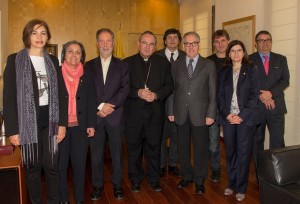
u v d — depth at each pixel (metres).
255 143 3.48
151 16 6.80
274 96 3.35
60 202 2.85
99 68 3.01
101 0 6.52
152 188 3.34
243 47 3.00
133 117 3.14
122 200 3.10
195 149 3.16
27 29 2.30
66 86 2.70
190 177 3.38
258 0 4.36
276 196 2.26
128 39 6.72
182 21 6.86
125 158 4.55
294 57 3.79
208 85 3.09
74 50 2.69
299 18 3.68
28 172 2.47
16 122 2.32
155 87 3.12
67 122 2.57
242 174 3.02
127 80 3.05
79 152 2.81
